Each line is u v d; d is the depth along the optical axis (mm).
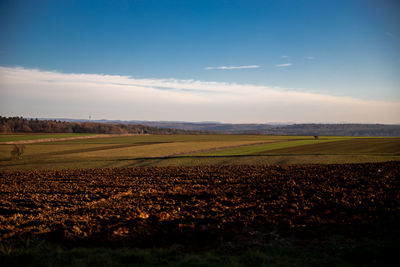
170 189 19172
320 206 13031
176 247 9453
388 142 63281
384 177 17344
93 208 14383
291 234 10219
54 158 47406
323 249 8805
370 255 8016
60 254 8633
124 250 9078
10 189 21125
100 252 8898
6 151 57250
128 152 55531
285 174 21984
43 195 18766
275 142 73250
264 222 11477
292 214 12234
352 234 9828
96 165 38531
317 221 11219
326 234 10023
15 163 42562
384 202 12695
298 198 14508
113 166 37625
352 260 7875
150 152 54781
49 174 29281
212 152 51406
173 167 32719
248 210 13016
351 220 11086
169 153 52312
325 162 32875
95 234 10586
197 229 10844
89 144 72812
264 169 27219
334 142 67875
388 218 10977
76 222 11836
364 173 19453
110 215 12828
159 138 95938
